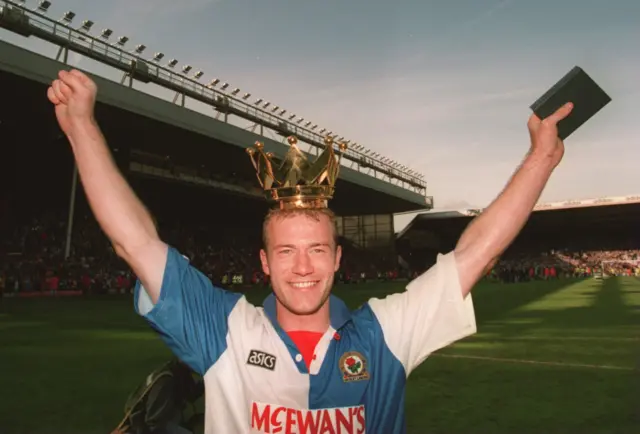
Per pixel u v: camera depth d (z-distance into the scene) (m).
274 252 1.62
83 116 1.52
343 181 42.03
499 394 5.34
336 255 1.68
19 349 8.32
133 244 1.52
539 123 1.66
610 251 62.28
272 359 1.57
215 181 38.12
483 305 18.27
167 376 2.57
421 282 1.74
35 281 24.69
